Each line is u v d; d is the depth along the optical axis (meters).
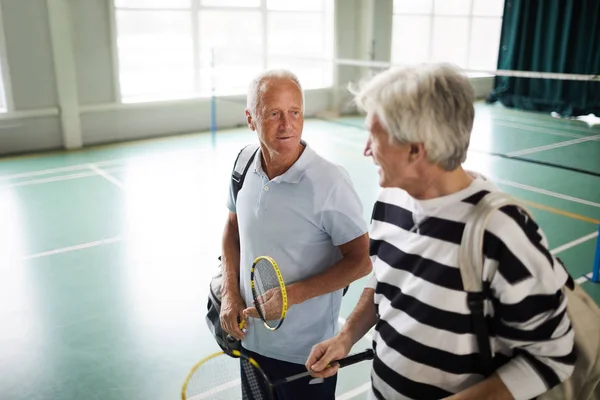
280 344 2.04
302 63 11.88
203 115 10.38
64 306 4.09
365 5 11.59
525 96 13.41
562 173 7.73
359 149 9.05
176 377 3.31
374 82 1.33
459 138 1.25
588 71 12.33
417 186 1.35
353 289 4.40
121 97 9.52
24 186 6.90
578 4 12.14
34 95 8.59
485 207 1.25
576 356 1.34
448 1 13.59
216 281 2.31
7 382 3.24
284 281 2.02
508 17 13.26
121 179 7.23
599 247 4.38
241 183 2.13
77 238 5.30
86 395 3.15
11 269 4.65
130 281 4.47
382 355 1.52
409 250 1.41
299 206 1.93
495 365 1.36
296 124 1.89
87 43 8.97
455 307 1.30
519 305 1.22
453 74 1.26
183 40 10.34
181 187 6.91
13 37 8.21
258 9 10.99
